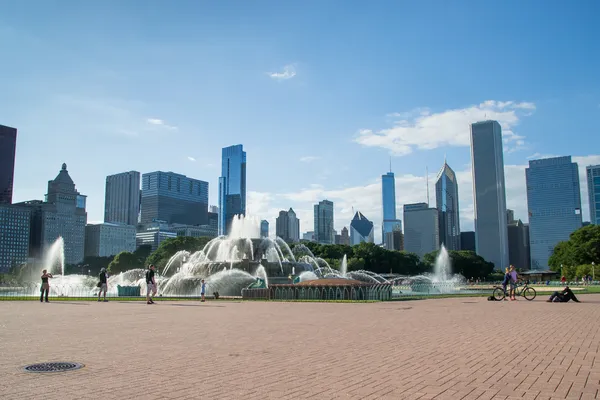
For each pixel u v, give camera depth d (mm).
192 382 12617
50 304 43938
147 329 23641
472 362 15281
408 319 28547
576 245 169125
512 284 47969
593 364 14977
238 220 90562
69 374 13508
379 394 11516
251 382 12641
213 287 67688
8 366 14555
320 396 11336
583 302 43562
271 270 76062
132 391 11695
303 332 22453
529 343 19062
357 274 131750
